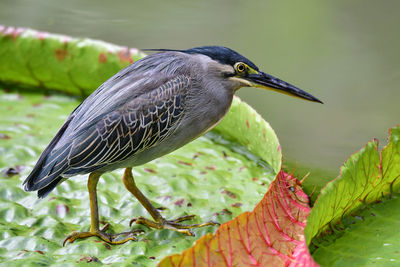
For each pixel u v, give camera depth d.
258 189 5.41
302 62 5.64
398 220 5.33
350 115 5.53
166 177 5.43
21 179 5.42
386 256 5.29
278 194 5.33
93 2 5.84
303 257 5.26
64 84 5.58
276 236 5.30
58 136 5.37
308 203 5.36
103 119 5.36
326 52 5.68
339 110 5.54
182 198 5.40
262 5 5.84
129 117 5.36
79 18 5.77
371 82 5.60
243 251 5.27
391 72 5.62
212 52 5.39
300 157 5.45
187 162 5.46
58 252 5.32
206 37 5.70
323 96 5.57
